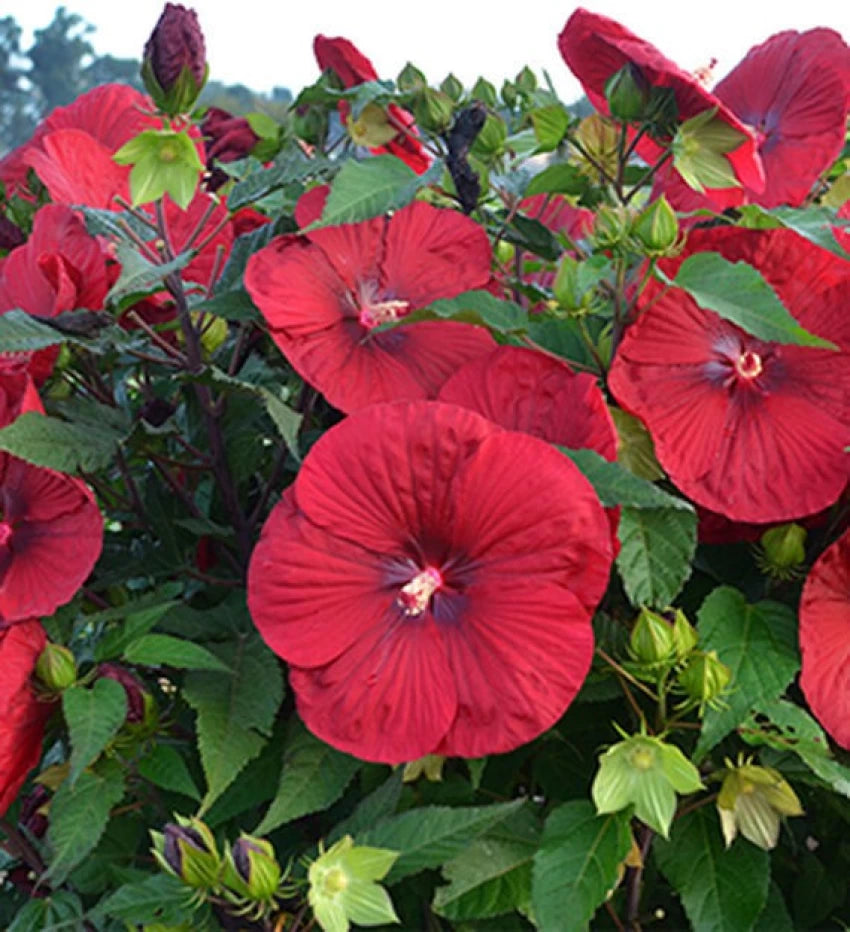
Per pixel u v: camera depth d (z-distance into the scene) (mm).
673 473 1464
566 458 1279
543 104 2188
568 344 1614
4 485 1463
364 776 1497
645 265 1522
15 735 1386
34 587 1409
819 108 1832
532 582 1286
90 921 1587
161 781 1412
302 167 1585
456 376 1461
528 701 1271
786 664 1384
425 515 1319
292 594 1312
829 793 1549
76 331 1460
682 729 1482
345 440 1315
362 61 2096
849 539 1365
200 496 1938
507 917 1479
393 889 1558
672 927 1656
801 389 1516
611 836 1361
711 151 1602
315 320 1504
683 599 1632
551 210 2344
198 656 1371
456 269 1634
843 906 1693
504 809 1306
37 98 32812
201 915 1381
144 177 1494
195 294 1815
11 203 2314
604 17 1605
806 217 1634
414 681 1302
